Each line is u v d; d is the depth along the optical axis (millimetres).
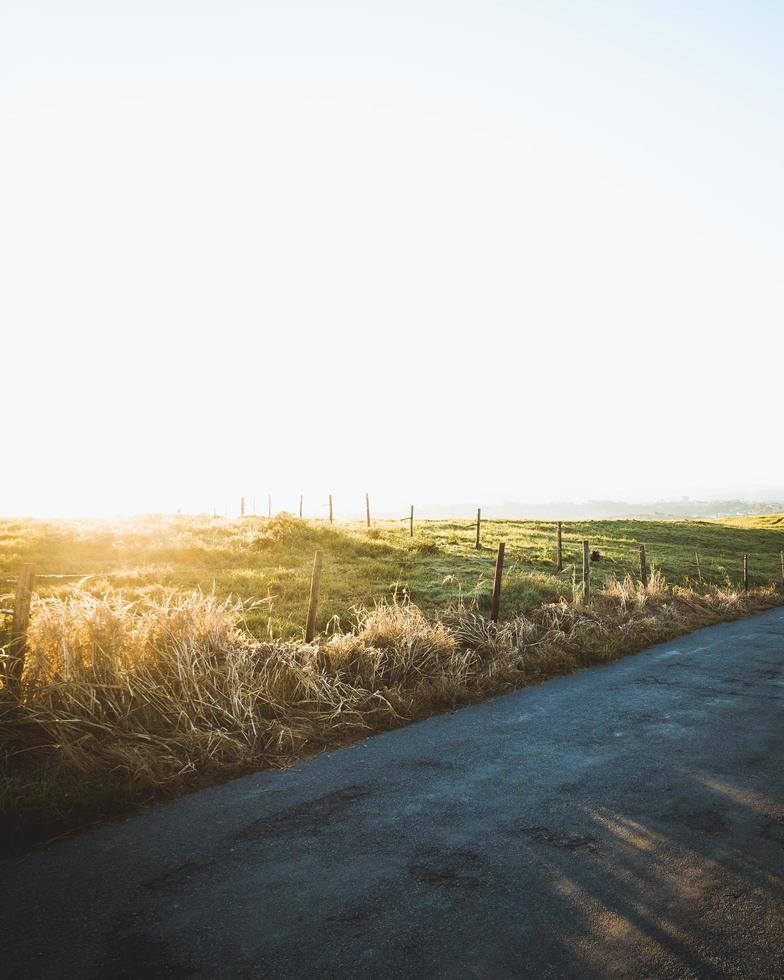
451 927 3582
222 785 5730
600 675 10359
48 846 4562
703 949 3389
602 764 6254
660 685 9656
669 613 16375
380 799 5398
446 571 20203
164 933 3539
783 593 24047
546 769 6113
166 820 5004
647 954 3346
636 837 4668
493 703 8594
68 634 6781
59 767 5535
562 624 12812
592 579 21719
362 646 8930
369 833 4754
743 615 18047
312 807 5242
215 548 20953
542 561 25125
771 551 40844
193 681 6902
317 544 23828
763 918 3658
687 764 6250
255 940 3475
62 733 5883
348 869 4230
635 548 32781
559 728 7461
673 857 4363
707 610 17953
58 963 3293
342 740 6988
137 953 3371
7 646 6566
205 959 3318
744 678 10148
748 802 5309
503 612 14031
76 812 4957
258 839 4672
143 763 5633
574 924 3600
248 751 6320
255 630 10852
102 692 6496
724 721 7758
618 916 3676
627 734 7238
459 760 6371
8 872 4211
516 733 7266
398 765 6234
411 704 8016
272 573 17516
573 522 46531
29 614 6695
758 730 7398
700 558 31656
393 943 3443
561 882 4043
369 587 16469
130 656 6996
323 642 10023
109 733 6105
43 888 4008
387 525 36469
